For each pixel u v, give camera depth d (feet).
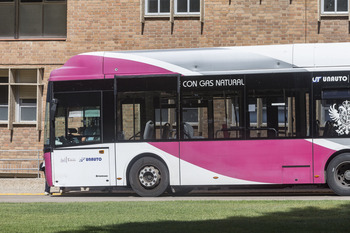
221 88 59.31
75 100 61.52
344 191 57.77
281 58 58.85
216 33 85.66
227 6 85.56
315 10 84.89
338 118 58.03
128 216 41.09
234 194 65.00
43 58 89.15
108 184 60.49
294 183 58.13
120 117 60.70
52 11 90.68
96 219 39.50
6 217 41.73
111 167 60.44
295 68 58.65
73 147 61.16
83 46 88.02
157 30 86.38
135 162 60.18
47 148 61.72
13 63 89.76
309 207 44.83
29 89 90.89
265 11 85.20
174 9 86.58
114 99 60.80
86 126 61.16
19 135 89.56
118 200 57.11
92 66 61.62
